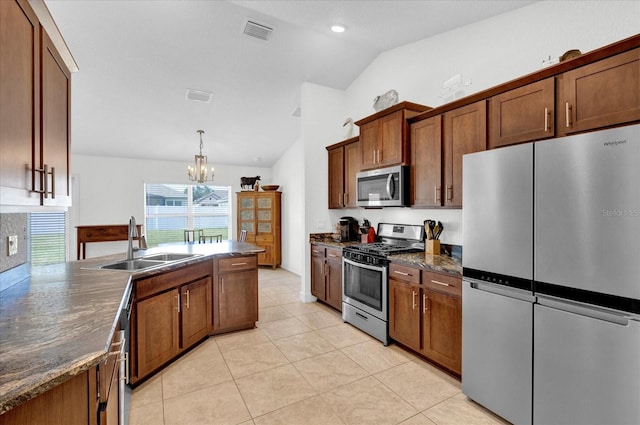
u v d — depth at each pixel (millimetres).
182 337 2609
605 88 1576
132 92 3941
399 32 3027
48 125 1377
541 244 1582
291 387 2211
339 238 4168
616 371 1323
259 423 1844
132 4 2684
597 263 1373
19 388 753
